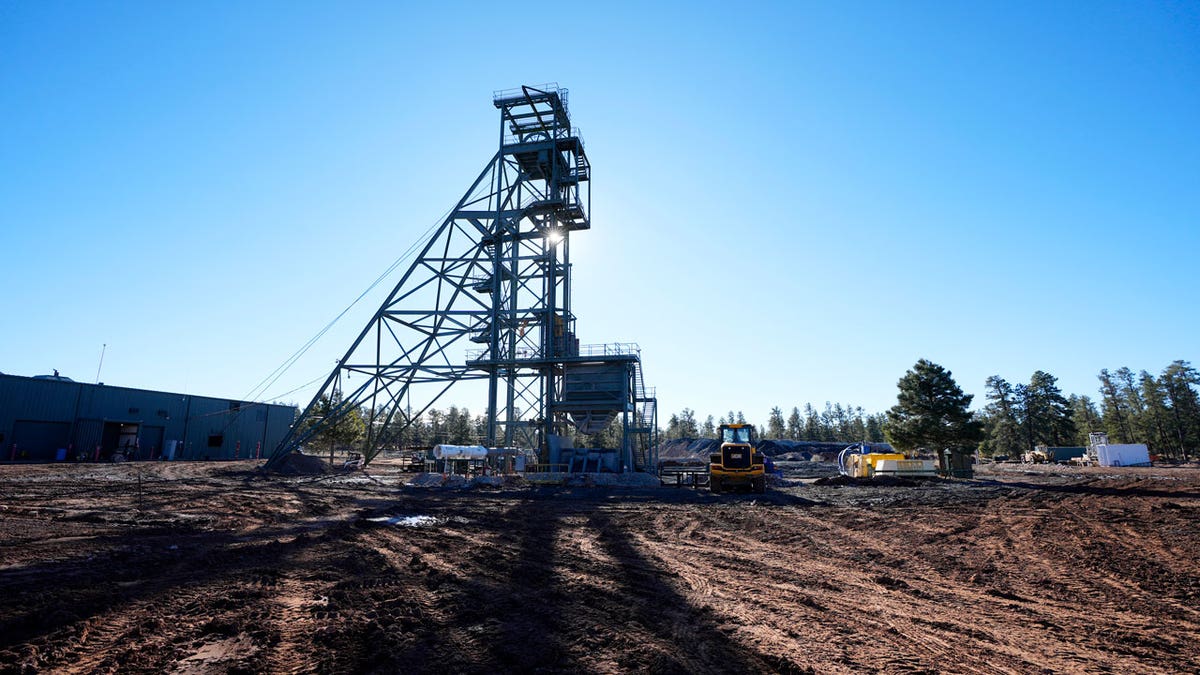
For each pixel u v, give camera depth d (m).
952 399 46.47
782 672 5.75
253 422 62.25
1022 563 11.33
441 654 6.16
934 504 21.48
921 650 6.46
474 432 112.75
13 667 5.68
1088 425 112.00
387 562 11.04
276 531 14.59
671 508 21.56
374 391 41.25
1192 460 87.75
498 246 42.81
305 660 5.96
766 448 102.94
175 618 7.28
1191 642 6.86
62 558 10.32
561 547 13.12
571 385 40.62
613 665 5.88
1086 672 5.91
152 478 30.75
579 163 46.16
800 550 12.97
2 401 42.06
